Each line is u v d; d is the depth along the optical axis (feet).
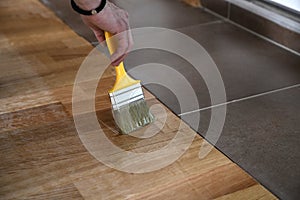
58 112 4.22
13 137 3.89
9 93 4.58
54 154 3.66
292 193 3.15
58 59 5.26
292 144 3.65
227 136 3.77
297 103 4.24
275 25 5.48
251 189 3.20
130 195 3.20
